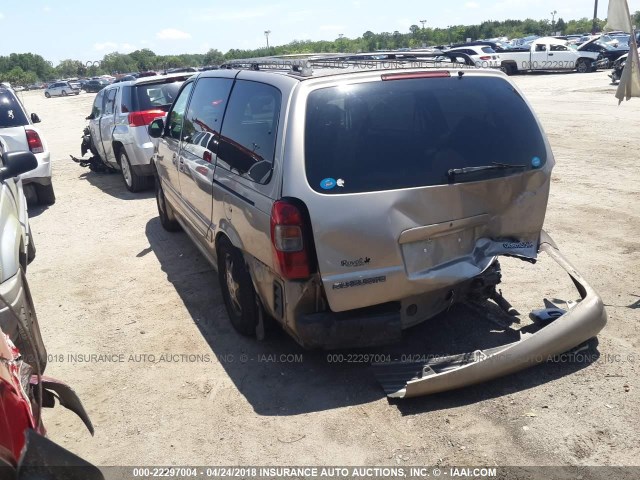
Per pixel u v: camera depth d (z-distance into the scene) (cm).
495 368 364
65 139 1811
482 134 391
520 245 416
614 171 898
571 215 707
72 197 982
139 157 940
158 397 389
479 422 345
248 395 385
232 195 423
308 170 351
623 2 521
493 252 401
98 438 353
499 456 318
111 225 799
